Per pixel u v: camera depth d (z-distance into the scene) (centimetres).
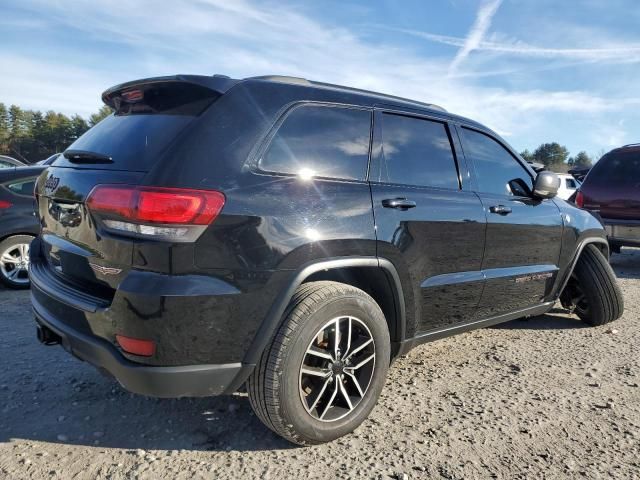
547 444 261
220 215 214
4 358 361
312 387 251
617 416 292
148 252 208
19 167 573
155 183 211
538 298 411
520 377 346
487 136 381
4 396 302
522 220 374
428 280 302
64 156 281
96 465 236
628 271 778
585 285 459
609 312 456
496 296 360
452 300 323
